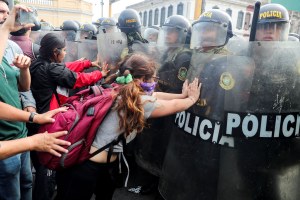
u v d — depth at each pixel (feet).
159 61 7.47
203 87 5.57
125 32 9.17
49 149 4.26
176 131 6.37
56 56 7.20
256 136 5.26
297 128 5.44
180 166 6.19
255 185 5.42
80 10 98.63
